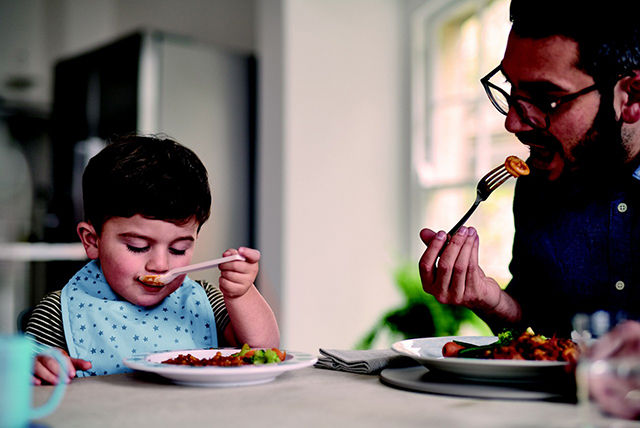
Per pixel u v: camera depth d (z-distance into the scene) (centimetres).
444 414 66
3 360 55
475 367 77
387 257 329
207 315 122
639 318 109
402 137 337
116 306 114
